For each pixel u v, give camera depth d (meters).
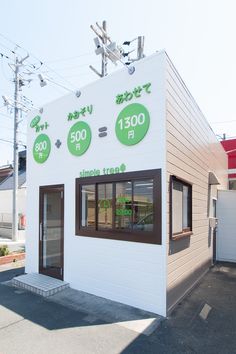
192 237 6.67
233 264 9.52
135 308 5.13
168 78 5.23
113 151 5.83
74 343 3.86
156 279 4.94
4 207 20.23
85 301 5.49
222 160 12.77
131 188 5.51
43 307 5.15
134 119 5.48
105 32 10.18
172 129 5.37
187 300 5.70
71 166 6.76
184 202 6.27
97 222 6.08
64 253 6.66
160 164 5.04
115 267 5.58
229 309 5.19
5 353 3.60
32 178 7.93
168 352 3.66
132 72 5.57
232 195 10.21
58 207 7.04
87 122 6.44
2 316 4.73
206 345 3.85
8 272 7.89
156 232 4.99
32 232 7.73
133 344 3.85
